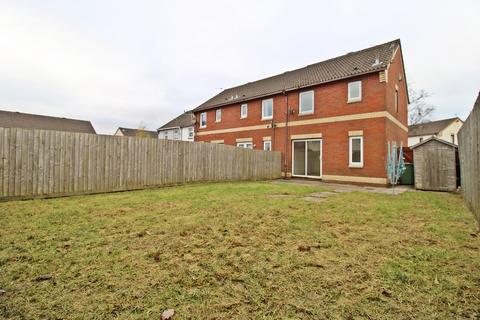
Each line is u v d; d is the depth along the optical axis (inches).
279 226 165.3
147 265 104.9
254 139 685.3
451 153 382.3
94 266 103.0
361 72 471.8
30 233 144.9
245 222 174.2
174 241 134.4
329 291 86.0
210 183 452.4
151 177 376.8
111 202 247.9
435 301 80.0
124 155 348.2
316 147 556.1
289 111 602.9
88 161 314.2
